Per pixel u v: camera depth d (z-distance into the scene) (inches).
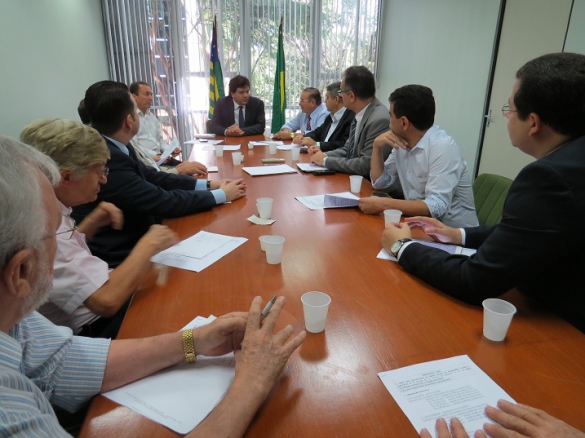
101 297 43.6
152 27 207.5
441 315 40.4
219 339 33.8
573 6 117.4
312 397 29.6
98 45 198.2
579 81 38.1
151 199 68.6
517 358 33.9
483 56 157.0
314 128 184.4
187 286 46.4
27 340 31.0
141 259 47.7
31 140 47.2
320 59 228.4
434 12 184.9
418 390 30.2
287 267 51.1
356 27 227.5
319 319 36.8
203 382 31.6
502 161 150.5
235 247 57.4
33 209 22.6
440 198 74.8
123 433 26.7
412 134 81.6
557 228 36.5
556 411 28.2
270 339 31.0
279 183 94.0
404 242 51.1
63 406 32.4
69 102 160.4
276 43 221.9
